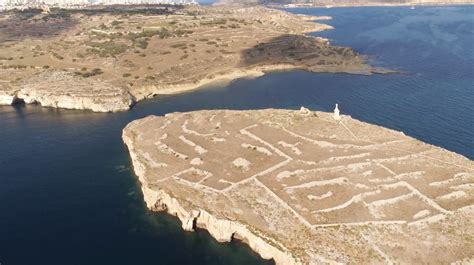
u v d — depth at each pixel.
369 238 88.50
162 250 93.44
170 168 117.38
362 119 160.00
